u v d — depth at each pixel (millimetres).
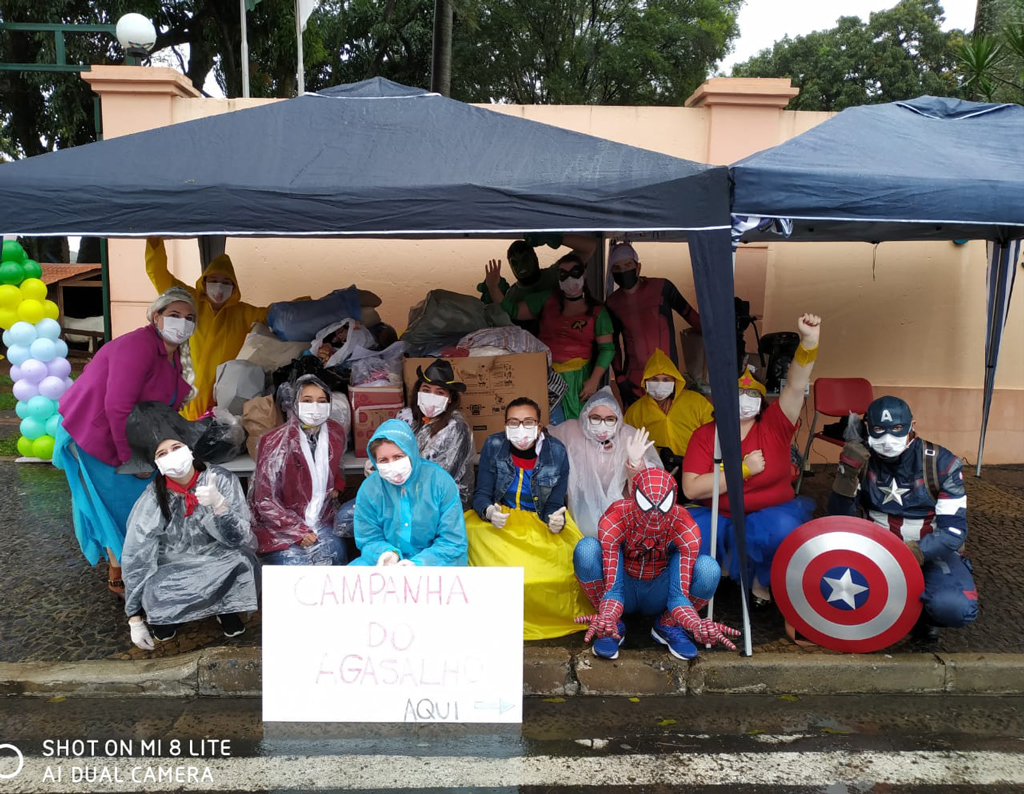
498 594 2855
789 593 3305
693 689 3146
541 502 3562
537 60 20875
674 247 6422
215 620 3613
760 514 3701
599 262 6027
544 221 2955
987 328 6164
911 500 3410
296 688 2873
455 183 2947
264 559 3551
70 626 3559
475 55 20734
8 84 16922
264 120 3602
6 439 7672
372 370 4180
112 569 3691
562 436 3967
